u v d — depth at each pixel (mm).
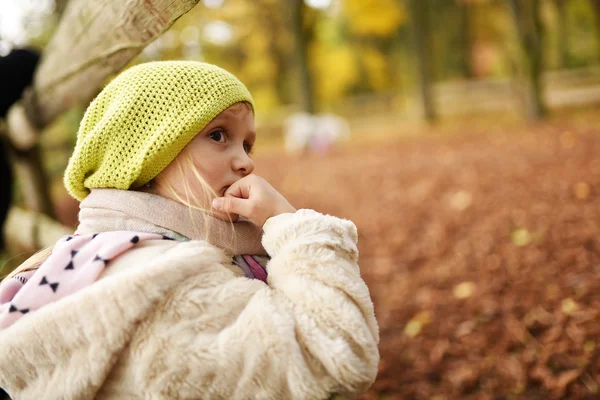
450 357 2885
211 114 977
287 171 10234
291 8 13211
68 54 1859
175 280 851
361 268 4461
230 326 856
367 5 17250
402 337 3170
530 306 3188
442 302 3498
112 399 867
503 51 20062
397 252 4637
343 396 854
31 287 891
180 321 844
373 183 7598
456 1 20188
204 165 999
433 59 20562
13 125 2691
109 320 823
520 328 2986
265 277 1030
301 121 12766
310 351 844
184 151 1001
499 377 2639
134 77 1000
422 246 4656
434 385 2684
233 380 824
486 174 6578
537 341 2834
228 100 1003
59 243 965
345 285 890
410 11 14305
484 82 14914
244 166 1037
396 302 3654
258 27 19875
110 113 975
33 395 870
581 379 2490
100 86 2078
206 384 823
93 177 1006
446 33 20688
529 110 11062
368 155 10672
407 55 19984
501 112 13359
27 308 881
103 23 1508
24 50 2492
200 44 14781
